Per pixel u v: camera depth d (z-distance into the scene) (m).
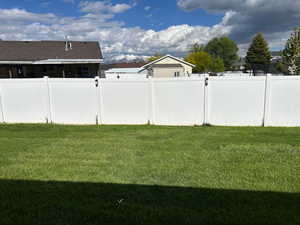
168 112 7.66
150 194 3.03
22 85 7.95
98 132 6.68
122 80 7.68
